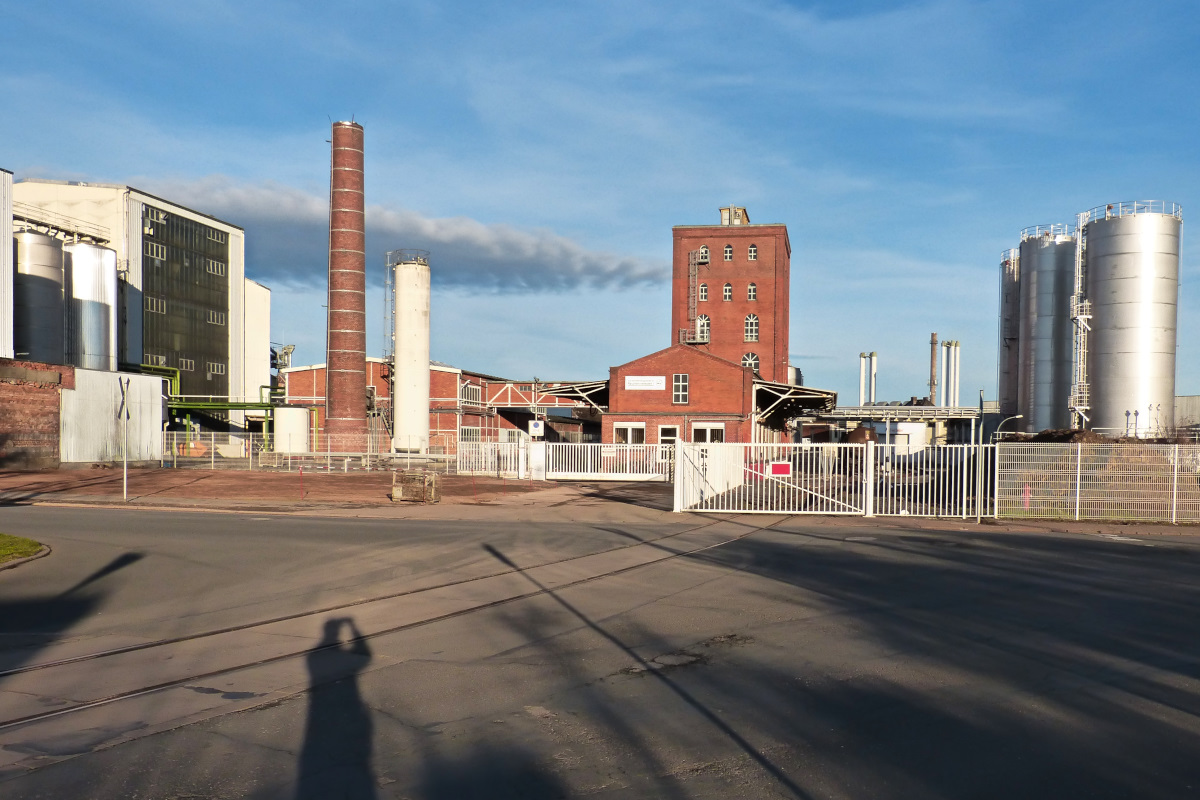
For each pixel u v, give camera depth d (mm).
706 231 73000
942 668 7688
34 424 35562
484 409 66188
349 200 54594
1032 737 5891
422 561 14141
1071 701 6719
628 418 46344
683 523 20625
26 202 59844
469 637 8930
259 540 16516
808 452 24156
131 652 8398
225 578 12508
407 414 58062
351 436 52656
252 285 78875
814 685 7137
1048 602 10812
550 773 5227
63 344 50188
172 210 66250
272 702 6723
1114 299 46406
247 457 48562
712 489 25828
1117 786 5043
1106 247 46812
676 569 13477
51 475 33000
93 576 12594
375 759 5469
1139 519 21203
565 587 11859
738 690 6988
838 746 5703
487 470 38406
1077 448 21656
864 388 100500
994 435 52469
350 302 54531
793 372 88625
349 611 10289
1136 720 6266
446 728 6074
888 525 20531
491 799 4840
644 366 46625
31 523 19250
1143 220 45750
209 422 69250
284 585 11992
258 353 79438
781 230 72125
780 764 5375
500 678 7367
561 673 7516
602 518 21609
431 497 25672
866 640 8750
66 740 5871
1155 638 8859
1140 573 13289
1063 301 55375
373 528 18891
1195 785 5062
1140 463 21297
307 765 5367
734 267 72750
